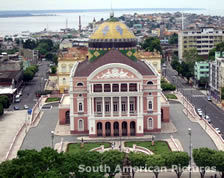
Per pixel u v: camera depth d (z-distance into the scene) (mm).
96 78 180750
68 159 121750
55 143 174500
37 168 115125
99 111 184625
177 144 169750
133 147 165875
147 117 188000
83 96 186500
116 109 184250
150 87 185750
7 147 171375
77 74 187250
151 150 162500
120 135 182750
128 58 192500
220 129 192875
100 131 184875
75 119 187875
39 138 182250
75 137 183750
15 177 110688
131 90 183750
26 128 192875
